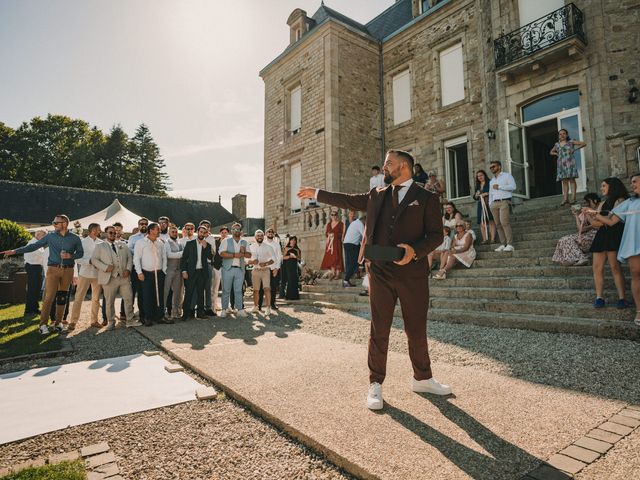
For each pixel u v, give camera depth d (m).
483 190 8.23
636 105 8.76
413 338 2.74
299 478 1.87
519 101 10.62
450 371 3.32
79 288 6.33
